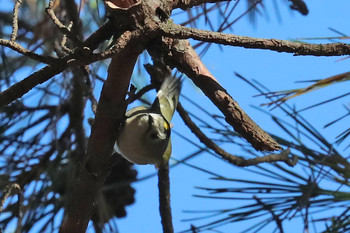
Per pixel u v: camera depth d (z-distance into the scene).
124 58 2.51
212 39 2.40
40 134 3.70
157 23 2.38
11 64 3.52
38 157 3.59
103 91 2.70
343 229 2.89
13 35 2.30
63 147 3.57
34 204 3.34
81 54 2.23
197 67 2.71
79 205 3.03
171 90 3.57
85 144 3.56
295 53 2.45
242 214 3.27
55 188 3.36
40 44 3.50
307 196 3.11
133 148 3.48
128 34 2.32
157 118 3.54
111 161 2.95
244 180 3.36
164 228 3.79
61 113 3.76
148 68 3.38
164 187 3.83
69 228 3.10
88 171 2.93
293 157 3.39
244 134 2.58
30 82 2.44
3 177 3.38
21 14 3.51
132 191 4.01
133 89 2.87
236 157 3.50
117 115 2.78
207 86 2.68
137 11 2.36
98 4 3.63
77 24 3.39
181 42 2.73
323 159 3.19
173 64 2.75
